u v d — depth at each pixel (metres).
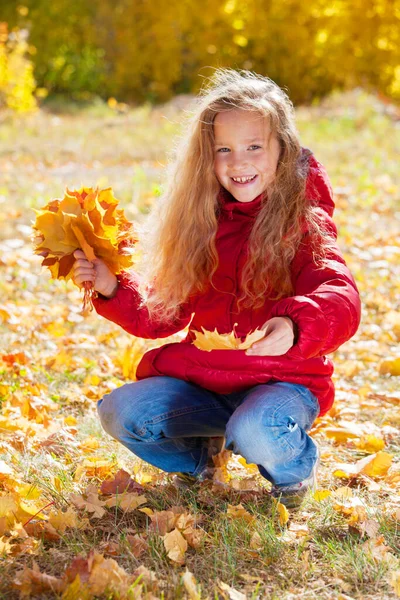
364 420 4.16
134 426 3.05
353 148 12.19
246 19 17.84
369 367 5.00
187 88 18.75
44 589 2.50
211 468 3.30
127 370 4.65
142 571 2.55
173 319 3.19
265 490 3.22
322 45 17.72
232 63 18.17
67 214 2.91
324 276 2.83
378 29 17.44
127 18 18.64
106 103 18.52
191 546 2.80
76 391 4.35
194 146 3.04
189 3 18.06
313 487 3.11
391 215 8.79
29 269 6.85
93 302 3.11
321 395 3.05
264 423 2.86
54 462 3.40
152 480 3.36
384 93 17.83
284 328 2.60
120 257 3.00
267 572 2.66
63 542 2.83
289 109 3.01
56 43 19.20
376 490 3.30
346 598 2.48
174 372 3.08
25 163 11.45
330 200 3.05
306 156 3.08
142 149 12.35
